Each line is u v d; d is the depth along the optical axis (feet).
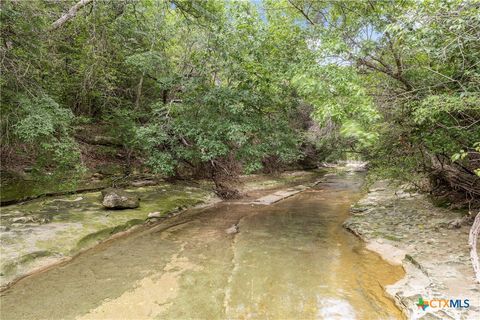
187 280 15.06
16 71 19.12
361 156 31.81
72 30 29.73
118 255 18.51
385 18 19.07
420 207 26.16
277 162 61.26
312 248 19.66
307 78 16.61
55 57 24.43
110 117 37.06
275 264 17.02
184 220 27.71
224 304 12.72
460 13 12.64
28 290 13.85
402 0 17.79
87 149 34.55
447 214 22.93
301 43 22.63
